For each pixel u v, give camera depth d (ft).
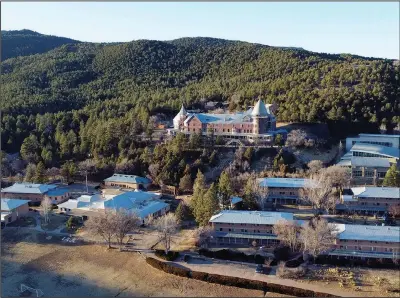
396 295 389.19
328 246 449.89
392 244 448.65
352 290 399.03
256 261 459.73
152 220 561.43
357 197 567.18
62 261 476.95
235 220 503.61
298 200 608.19
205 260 466.70
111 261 473.67
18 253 497.87
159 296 401.90
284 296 395.14
